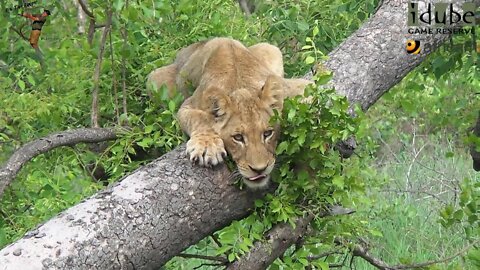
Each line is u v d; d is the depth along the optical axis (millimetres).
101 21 8781
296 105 6871
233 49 8305
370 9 10492
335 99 6930
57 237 6367
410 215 14531
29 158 7590
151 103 8703
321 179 7254
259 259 7336
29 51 10398
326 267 7523
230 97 7500
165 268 10172
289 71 10359
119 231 6621
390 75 8719
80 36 10883
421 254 13758
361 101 8414
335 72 8438
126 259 6641
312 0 10969
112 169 8359
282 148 7074
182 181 7086
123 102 8648
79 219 6555
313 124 6945
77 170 8625
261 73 8180
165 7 8758
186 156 7301
